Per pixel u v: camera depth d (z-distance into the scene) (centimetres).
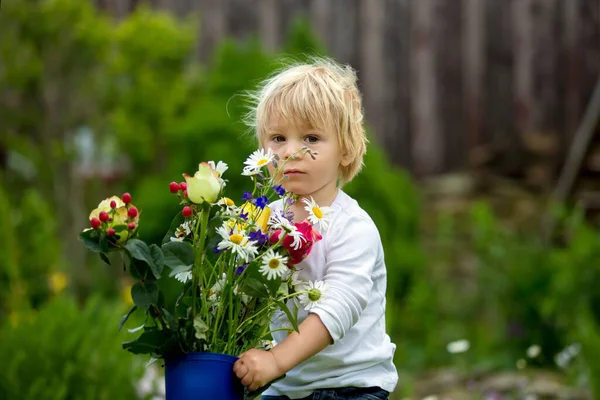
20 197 918
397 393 568
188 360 213
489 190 976
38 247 627
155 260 206
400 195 764
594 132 841
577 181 876
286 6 997
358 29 998
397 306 735
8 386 384
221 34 995
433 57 998
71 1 884
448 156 1003
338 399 238
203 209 212
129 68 912
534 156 989
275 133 245
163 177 701
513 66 995
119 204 210
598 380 493
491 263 741
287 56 739
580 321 602
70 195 903
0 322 537
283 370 216
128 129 896
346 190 709
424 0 997
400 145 1002
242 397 217
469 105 1001
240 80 707
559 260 686
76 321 425
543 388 555
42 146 909
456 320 797
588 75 982
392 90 1001
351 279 232
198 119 695
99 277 826
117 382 409
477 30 996
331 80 248
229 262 219
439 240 906
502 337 705
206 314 218
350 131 248
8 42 886
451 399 564
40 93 905
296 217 246
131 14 985
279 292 221
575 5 983
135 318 529
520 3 990
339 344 239
